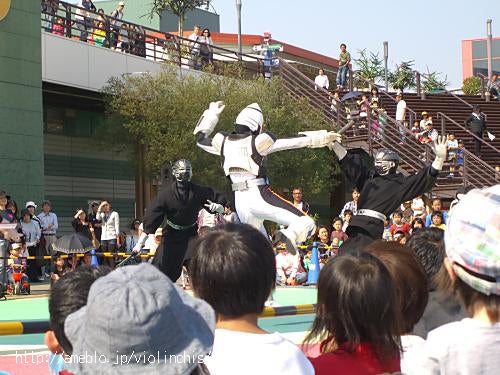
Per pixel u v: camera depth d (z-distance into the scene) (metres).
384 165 10.23
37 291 17.03
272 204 10.63
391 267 4.48
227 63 30.45
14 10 22.86
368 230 10.11
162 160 26.27
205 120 11.32
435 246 5.33
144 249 18.98
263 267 3.57
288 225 10.56
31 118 23.19
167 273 10.61
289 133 27.30
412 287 4.48
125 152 31.98
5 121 22.52
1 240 15.56
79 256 16.12
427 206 20.72
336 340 3.78
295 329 10.51
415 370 3.67
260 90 28.08
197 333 2.94
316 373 3.70
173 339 2.88
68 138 31.41
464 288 3.72
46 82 26.33
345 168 10.56
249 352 3.49
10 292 16.14
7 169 22.47
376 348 3.68
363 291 3.65
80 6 28.77
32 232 19.38
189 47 29.78
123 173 33.53
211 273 3.53
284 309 9.95
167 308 2.87
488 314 3.63
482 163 24.64
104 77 27.78
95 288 2.89
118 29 28.69
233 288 3.53
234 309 3.56
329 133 10.52
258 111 11.09
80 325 3.00
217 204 10.61
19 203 22.69
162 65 27.77
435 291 4.96
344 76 32.06
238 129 11.05
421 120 29.52
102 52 27.75
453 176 24.77
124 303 2.83
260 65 31.42
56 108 30.92
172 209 10.45
